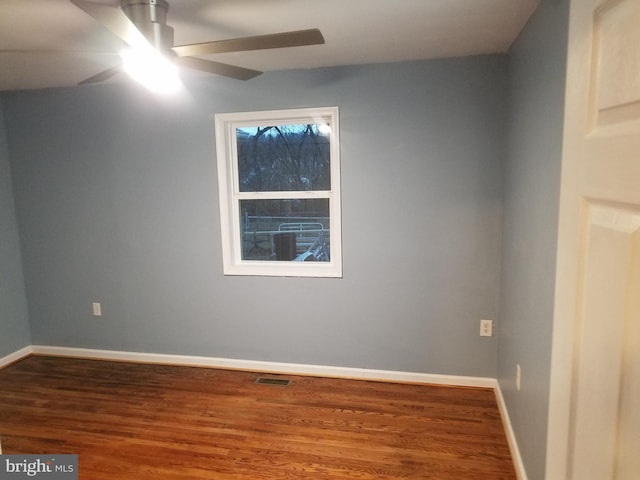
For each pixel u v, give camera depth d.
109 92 3.20
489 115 2.66
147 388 3.02
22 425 2.56
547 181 1.62
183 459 2.22
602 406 0.76
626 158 0.68
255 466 2.16
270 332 3.22
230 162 3.18
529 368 1.89
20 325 3.60
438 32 2.18
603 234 0.76
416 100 2.74
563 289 0.95
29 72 2.79
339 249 3.00
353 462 2.18
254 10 1.85
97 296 3.50
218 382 3.09
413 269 2.91
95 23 1.95
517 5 1.82
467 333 2.89
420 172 2.81
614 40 0.73
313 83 2.87
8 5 1.74
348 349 3.10
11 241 3.52
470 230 2.79
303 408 2.70
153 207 3.27
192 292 3.31
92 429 2.51
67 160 3.36
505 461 2.17
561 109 1.45
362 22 2.02
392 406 2.70
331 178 3.02
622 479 0.69
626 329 0.68
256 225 3.26
